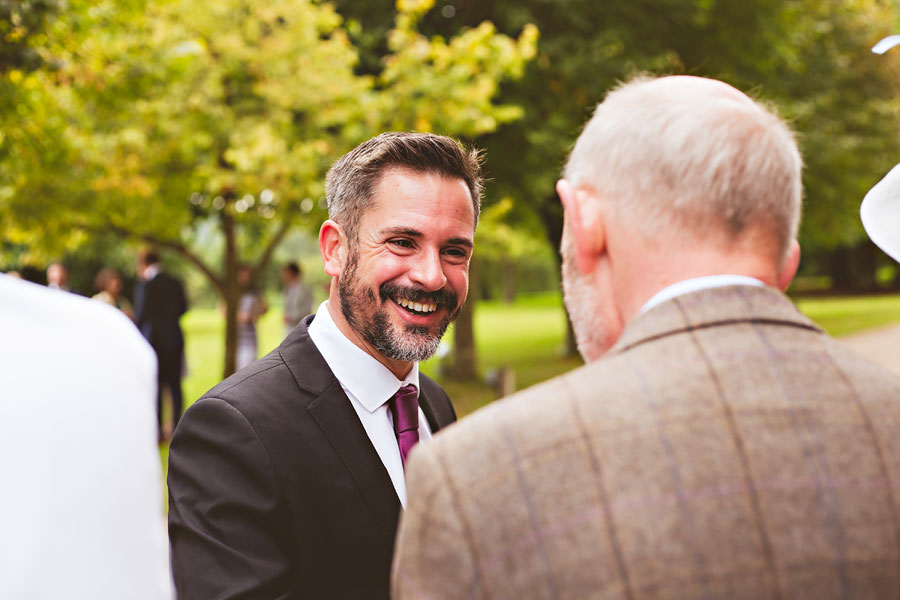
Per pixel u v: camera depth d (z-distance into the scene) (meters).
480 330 27.31
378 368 1.67
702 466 0.84
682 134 0.96
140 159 8.76
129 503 0.68
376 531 1.58
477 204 1.77
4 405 0.63
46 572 0.62
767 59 12.45
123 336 0.73
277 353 1.71
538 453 0.86
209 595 1.41
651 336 0.94
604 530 0.82
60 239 9.73
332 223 1.73
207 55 8.34
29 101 5.46
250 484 1.50
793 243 1.03
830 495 0.83
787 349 0.92
